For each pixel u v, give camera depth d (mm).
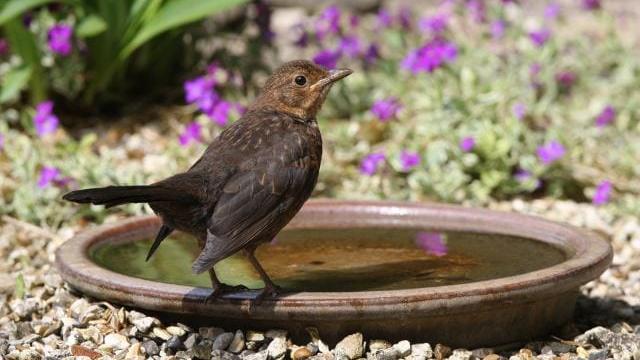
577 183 13125
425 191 12398
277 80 8789
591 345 8578
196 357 8047
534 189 12859
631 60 15961
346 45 15094
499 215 10008
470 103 13594
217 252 7527
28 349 8289
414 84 15203
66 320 8672
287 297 7816
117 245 9656
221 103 13078
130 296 8203
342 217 10430
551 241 9531
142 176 12211
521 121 13594
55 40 13297
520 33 15992
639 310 9602
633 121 14820
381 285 8539
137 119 14414
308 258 9422
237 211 7773
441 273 8836
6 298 9617
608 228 11938
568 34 18328
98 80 14266
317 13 19297
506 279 7977
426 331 8055
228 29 15953
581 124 14578
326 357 7844
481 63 15305
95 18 13219
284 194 8031
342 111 14672
